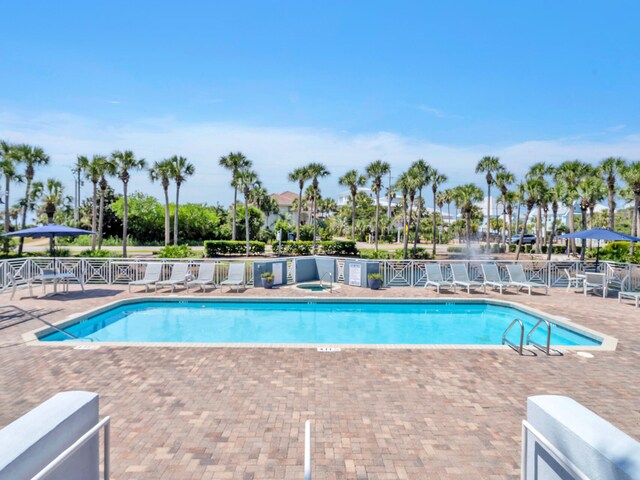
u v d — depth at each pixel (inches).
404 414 168.4
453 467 130.0
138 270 557.0
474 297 473.7
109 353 247.9
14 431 76.2
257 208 2145.7
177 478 122.6
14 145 1171.3
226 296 456.1
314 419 163.2
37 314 360.5
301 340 346.0
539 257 1412.4
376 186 1477.6
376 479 123.5
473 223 2581.2
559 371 222.5
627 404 179.5
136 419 161.5
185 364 229.0
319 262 620.4
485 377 212.5
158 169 1348.4
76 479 89.0
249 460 132.9
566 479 81.0
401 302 457.4
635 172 1007.0
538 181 1305.4
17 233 449.7
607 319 355.6
